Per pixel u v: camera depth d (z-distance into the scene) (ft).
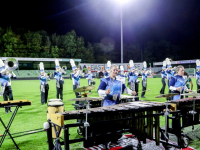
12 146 12.08
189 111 12.04
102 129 10.71
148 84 58.90
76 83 27.81
